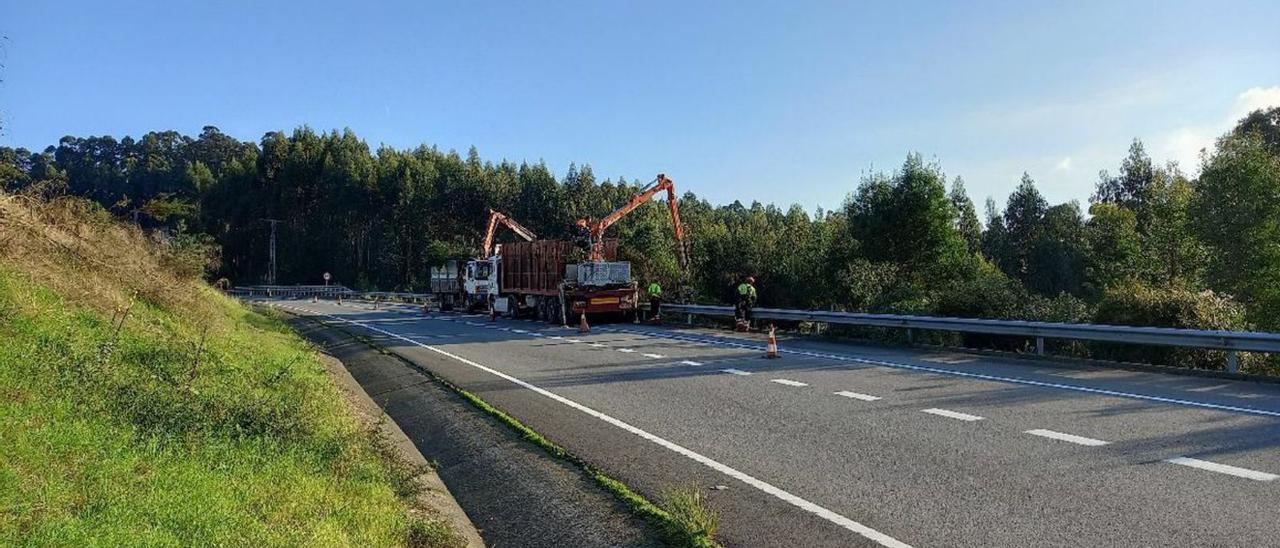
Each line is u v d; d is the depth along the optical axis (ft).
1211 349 44.57
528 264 104.53
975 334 64.18
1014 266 196.95
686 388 38.68
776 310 77.15
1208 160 125.18
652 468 23.43
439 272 142.72
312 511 17.70
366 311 142.82
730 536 17.48
